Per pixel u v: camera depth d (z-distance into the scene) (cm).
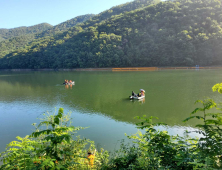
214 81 2862
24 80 4362
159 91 2277
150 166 342
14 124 1282
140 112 1449
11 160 319
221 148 285
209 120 340
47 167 299
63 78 4553
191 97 1864
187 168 306
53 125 332
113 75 4800
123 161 409
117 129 1089
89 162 431
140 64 7162
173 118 1263
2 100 2128
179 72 4738
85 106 1705
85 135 998
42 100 2050
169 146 360
